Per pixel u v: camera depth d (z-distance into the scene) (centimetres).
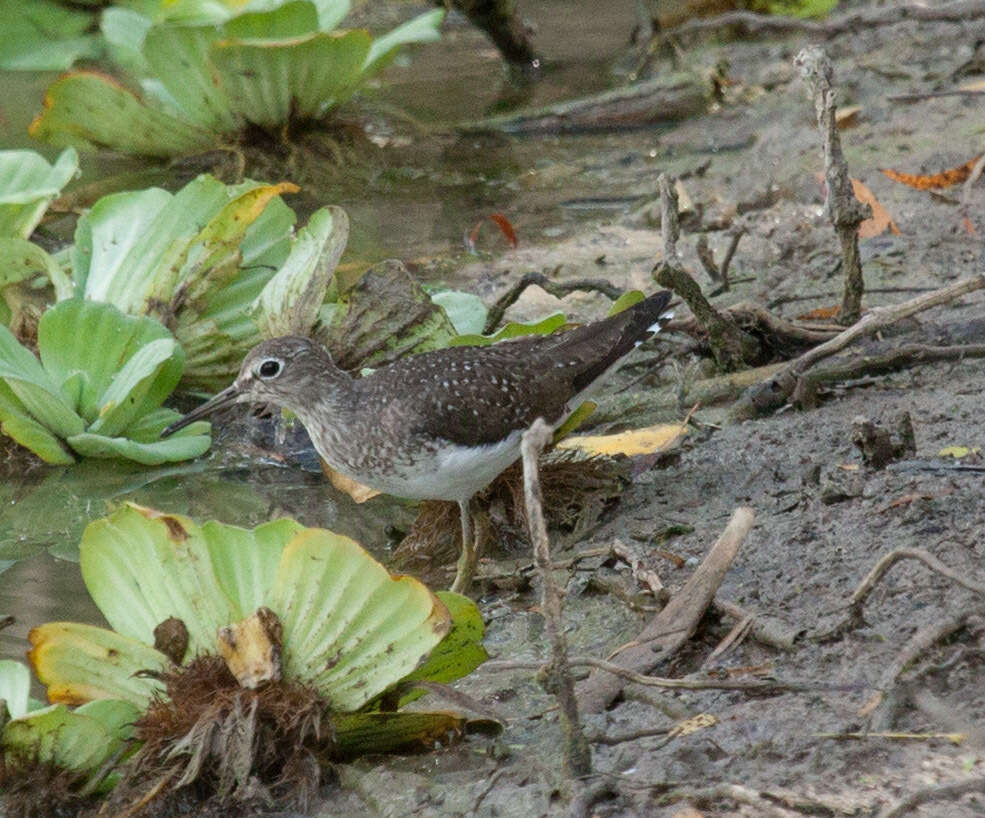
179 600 759
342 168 1781
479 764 731
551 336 1044
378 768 728
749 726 702
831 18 2078
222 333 1236
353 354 1165
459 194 1714
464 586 970
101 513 1101
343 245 1166
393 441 955
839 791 636
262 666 729
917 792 611
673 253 1134
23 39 2198
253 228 1301
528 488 628
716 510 987
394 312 1173
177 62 1705
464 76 2147
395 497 1127
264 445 1213
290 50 1692
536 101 2025
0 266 1251
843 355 1162
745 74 2023
